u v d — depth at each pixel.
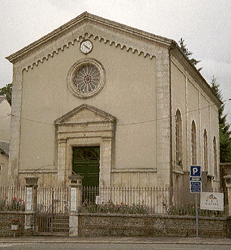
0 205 21.39
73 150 26.36
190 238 18.23
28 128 27.30
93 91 26.06
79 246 15.98
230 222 18.25
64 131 26.11
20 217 20.75
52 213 20.41
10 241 18.28
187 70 29.02
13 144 27.41
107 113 25.20
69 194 20.30
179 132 26.88
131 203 22.47
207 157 34.88
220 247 15.32
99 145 25.64
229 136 53.34
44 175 26.22
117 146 24.95
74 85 26.78
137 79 25.20
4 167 35.72
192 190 18.73
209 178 27.78
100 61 26.25
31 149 26.95
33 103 27.47
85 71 26.89
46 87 27.31
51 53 27.45
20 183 26.75
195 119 31.25
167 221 19.09
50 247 15.59
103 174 24.84
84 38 26.81
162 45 24.78
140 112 24.81
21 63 28.14
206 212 19.03
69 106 26.56
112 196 24.34
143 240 17.80
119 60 25.81
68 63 27.02
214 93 37.56
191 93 30.39
